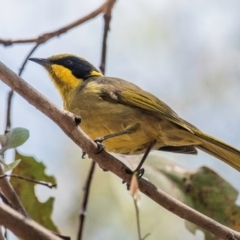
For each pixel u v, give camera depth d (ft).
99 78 37.04
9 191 24.89
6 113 29.27
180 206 28.53
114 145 34.19
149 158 35.27
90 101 34.96
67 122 25.39
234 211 33.99
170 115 33.60
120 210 39.60
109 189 40.47
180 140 33.83
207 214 33.99
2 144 23.71
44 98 24.62
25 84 24.22
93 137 35.24
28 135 23.91
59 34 34.78
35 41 33.60
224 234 28.30
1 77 23.95
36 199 31.35
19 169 31.37
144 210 38.68
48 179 31.48
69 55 39.17
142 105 33.94
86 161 43.04
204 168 34.68
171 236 38.14
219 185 34.30
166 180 34.60
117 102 34.53
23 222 17.61
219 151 33.22
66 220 41.55
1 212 17.54
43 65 39.45
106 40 38.32
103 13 37.27
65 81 37.91
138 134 33.96
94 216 39.86
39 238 17.57
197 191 34.24
